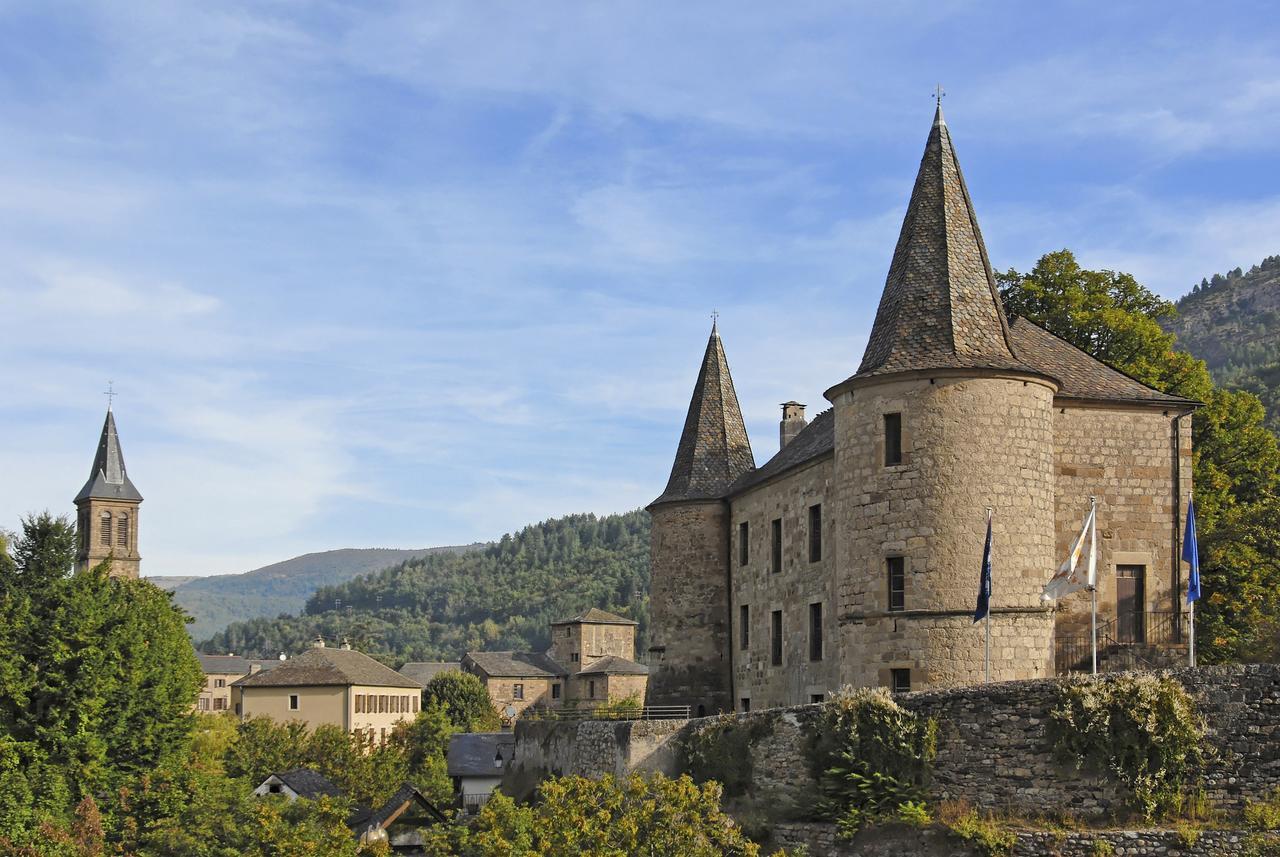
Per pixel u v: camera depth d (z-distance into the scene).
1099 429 36.12
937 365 32.50
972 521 32.00
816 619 40.12
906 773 28.62
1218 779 26.11
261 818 39.09
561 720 42.75
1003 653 31.59
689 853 26.95
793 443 46.53
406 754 91.44
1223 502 47.84
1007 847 25.97
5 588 54.19
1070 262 51.47
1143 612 35.66
